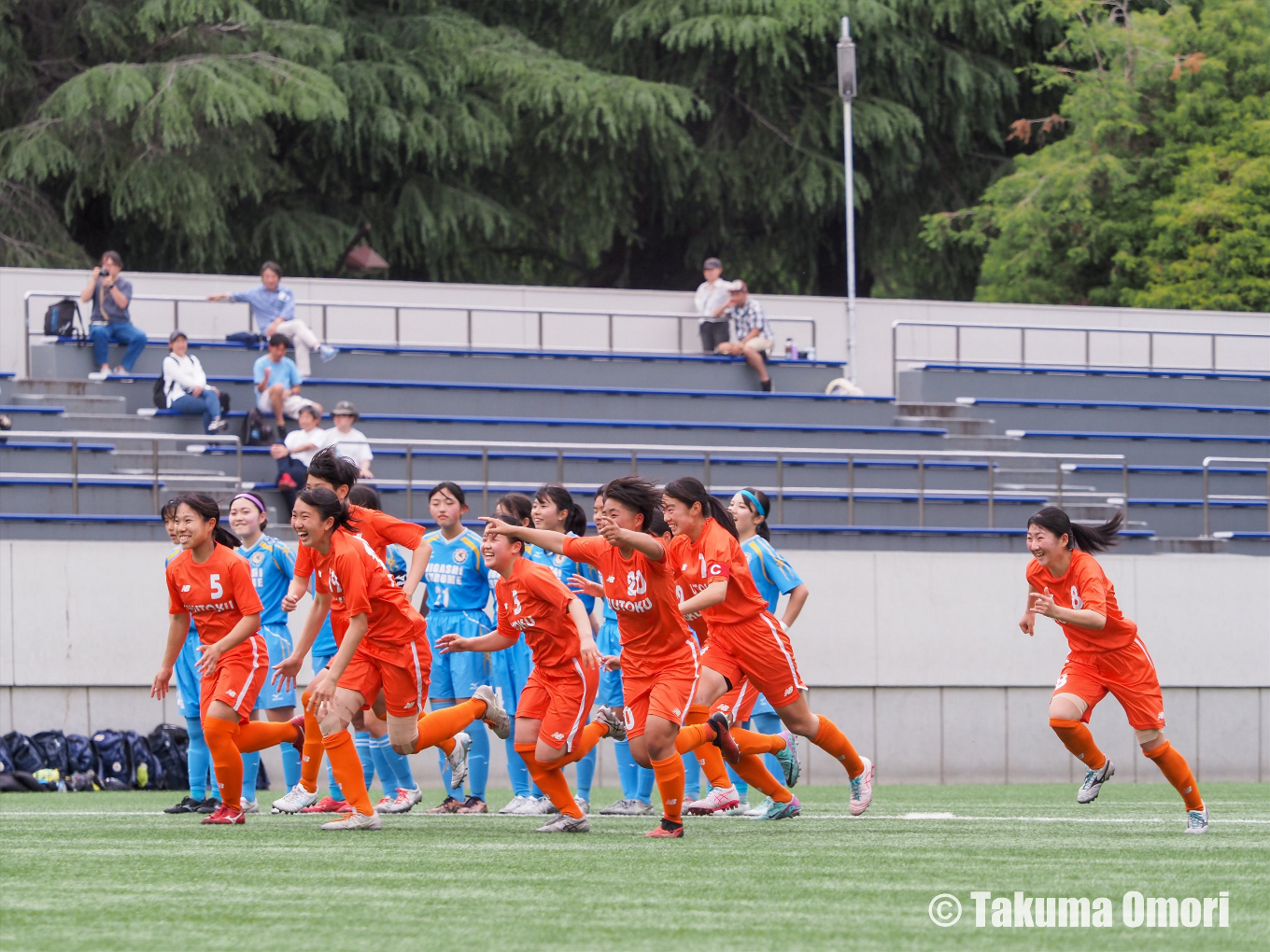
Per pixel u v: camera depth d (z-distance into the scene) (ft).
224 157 245.04
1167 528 185.88
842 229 315.78
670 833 76.13
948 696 149.69
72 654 134.82
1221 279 270.67
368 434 173.78
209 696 82.99
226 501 150.41
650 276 326.44
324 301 202.80
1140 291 281.13
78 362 179.22
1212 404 219.82
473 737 98.02
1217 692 154.20
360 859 65.77
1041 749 150.82
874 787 140.97
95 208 268.41
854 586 148.36
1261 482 196.03
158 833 78.13
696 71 292.61
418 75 268.82
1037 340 228.63
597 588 82.89
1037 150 317.01
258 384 164.25
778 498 163.32
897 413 198.49
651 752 73.67
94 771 129.18
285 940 47.09
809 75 297.33
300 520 73.82
